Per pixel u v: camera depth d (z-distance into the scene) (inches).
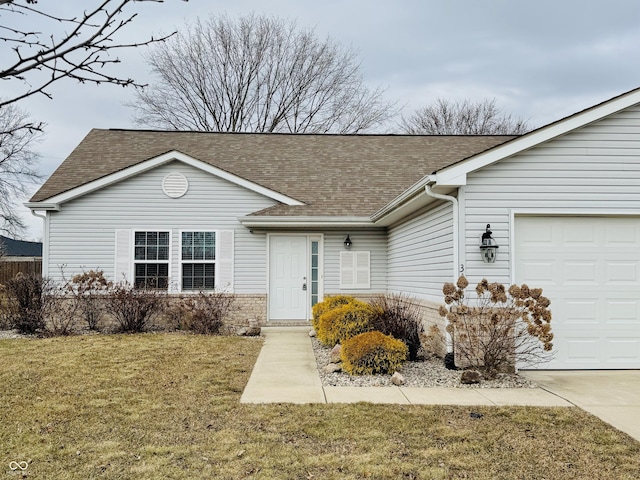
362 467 165.8
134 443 185.9
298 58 1213.7
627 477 160.9
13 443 184.7
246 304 510.6
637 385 275.6
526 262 313.4
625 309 315.9
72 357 335.6
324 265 521.7
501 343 288.2
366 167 585.0
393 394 255.4
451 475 161.3
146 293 470.0
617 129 313.9
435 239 355.3
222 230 509.0
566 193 311.3
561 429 203.8
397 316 368.8
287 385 272.4
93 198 499.8
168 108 1165.7
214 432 197.9
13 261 812.6
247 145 626.5
